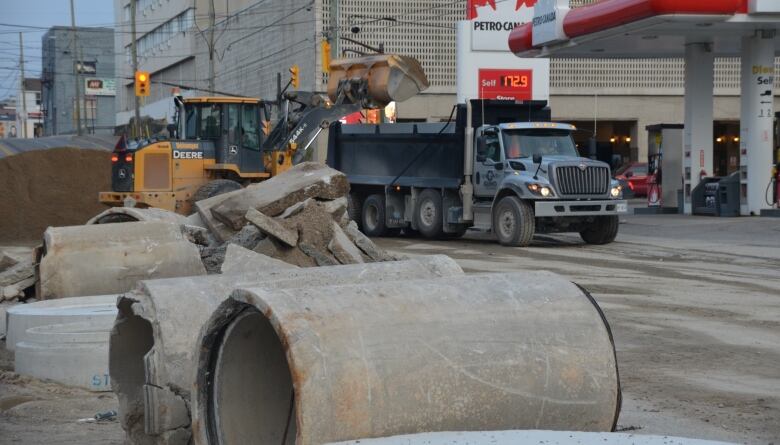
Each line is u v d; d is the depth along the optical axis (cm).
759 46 3981
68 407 1131
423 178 3506
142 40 11300
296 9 6719
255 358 771
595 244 3231
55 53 16625
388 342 695
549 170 3059
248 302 705
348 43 6328
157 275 1664
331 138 3966
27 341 1293
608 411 770
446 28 6500
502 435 679
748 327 1617
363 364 677
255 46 7681
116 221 2030
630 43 4359
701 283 2177
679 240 3275
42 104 18788
